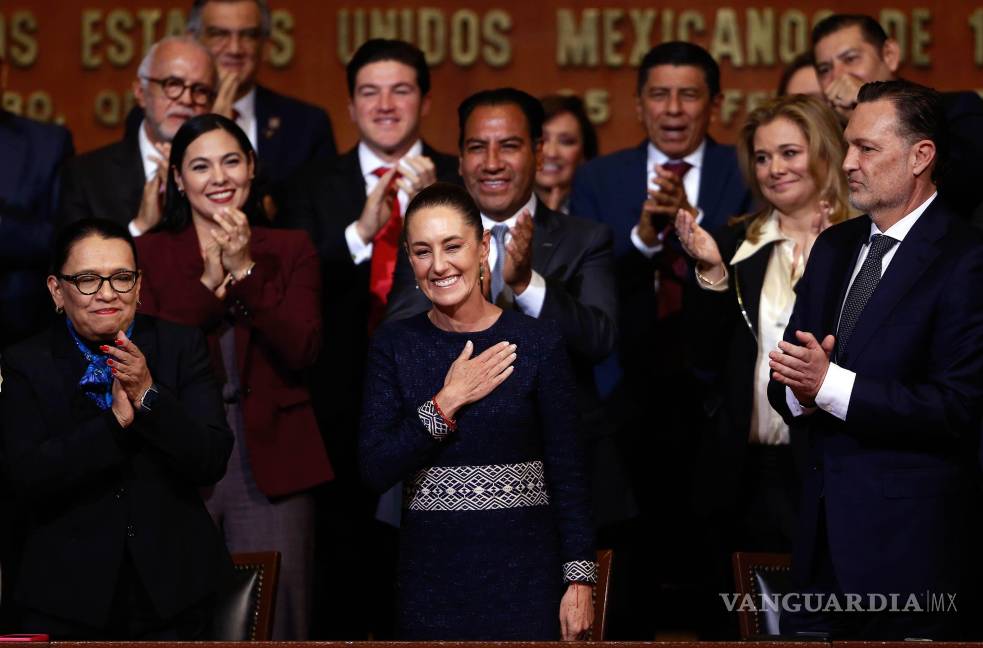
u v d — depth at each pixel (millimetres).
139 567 13984
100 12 26406
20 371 14352
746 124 18172
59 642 11453
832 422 14273
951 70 26203
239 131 17734
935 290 13836
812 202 17484
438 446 13664
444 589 13523
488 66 26484
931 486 13836
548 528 13805
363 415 14109
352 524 19172
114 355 13633
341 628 19219
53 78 26406
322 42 26562
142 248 17281
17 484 13977
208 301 16688
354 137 26562
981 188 17656
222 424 14773
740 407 17281
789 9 26188
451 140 26469
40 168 20172
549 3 26469
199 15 21828
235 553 16219
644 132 26391
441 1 26484
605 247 18297
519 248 16438
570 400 13953
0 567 17297
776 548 17312
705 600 18906
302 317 17016
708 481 17531
